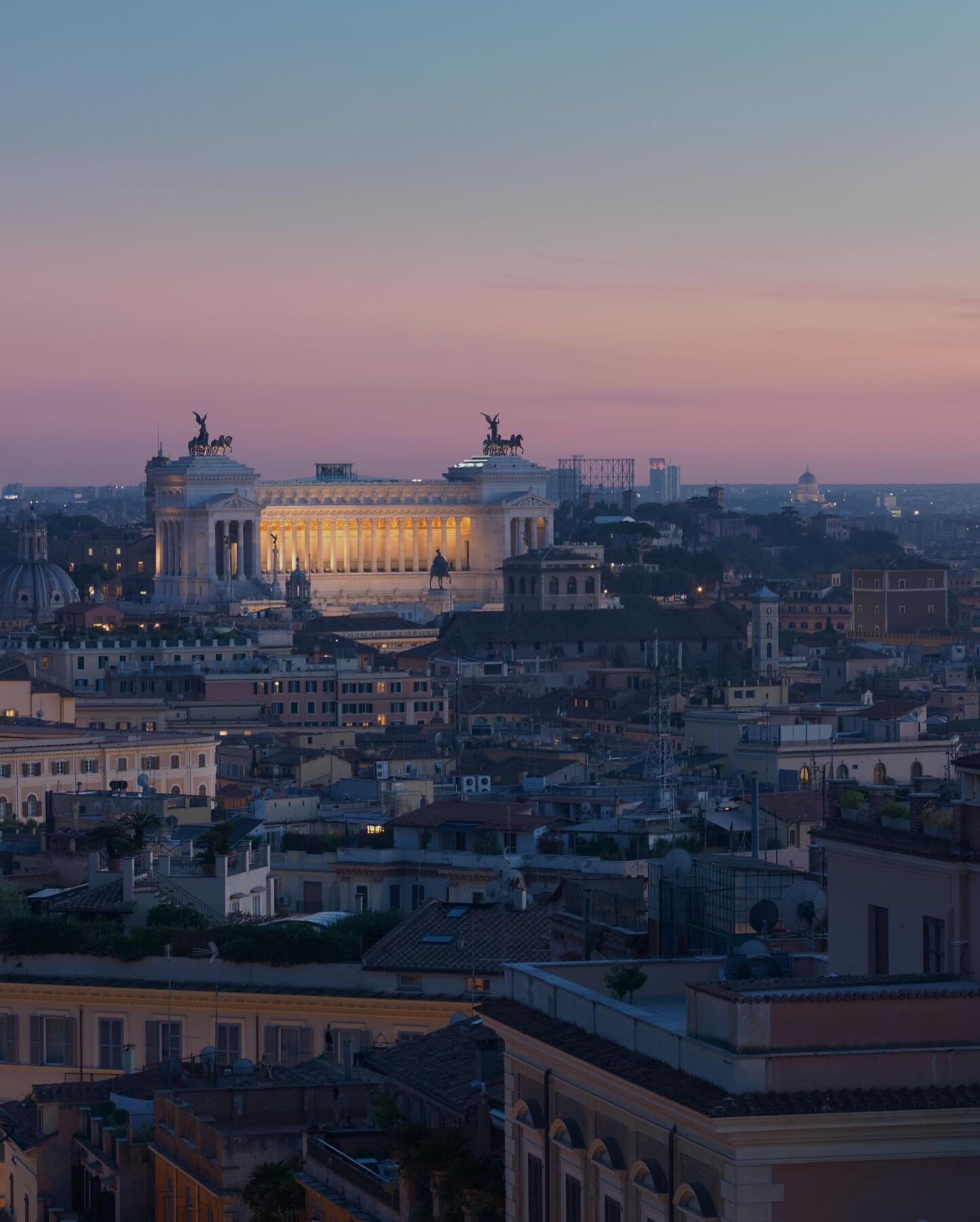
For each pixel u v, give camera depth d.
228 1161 142.75
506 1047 109.69
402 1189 122.81
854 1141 89.50
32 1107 175.00
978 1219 89.88
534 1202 106.81
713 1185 91.31
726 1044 91.81
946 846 108.88
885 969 113.19
